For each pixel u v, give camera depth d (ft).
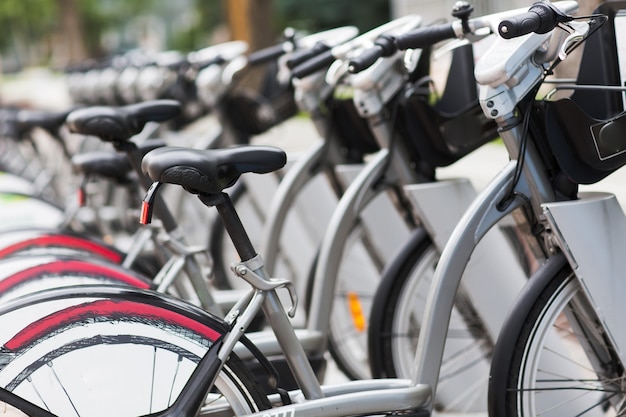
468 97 16.20
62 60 146.20
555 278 13.10
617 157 12.93
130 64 27.73
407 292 16.37
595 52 13.46
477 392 17.26
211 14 132.98
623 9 13.21
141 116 15.43
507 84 12.84
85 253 18.17
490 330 16.03
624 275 12.96
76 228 24.47
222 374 12.30
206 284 14.97
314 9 90.33
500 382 13.00
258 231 23.63
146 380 11.84
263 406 12.35
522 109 13.12
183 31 137.49
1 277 15.30
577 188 13.44
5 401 11.56
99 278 15.51
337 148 18.97
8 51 237.45
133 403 11.79
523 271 16.14
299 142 29.66
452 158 16.61
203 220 26.81
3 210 23.88
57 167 29.30
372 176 16.62
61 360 11.73
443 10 37.91
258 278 12.19
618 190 18.66
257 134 23.59
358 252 19.42
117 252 18.42
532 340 13.02
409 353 16.51
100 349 11.82
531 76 12.92
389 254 18.44
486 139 16.30
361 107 16.43
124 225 26.99
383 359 16.34
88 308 11.93
